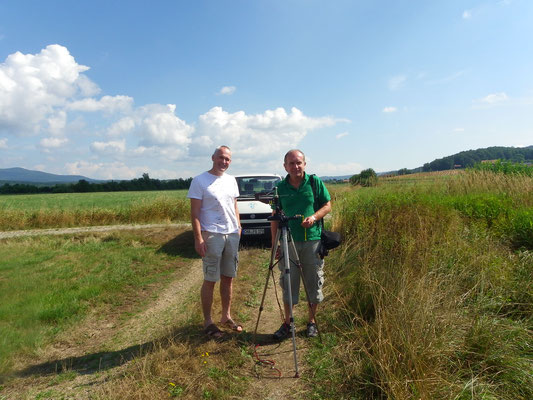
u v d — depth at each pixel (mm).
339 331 3494
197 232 3451
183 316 4164
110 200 36781
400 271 4039
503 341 2811
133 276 6074
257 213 7781
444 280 3785
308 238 3371
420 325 2809
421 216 5871
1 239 10594
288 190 3447
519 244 5367
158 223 13852
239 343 3412
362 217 6645
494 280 3857
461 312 3189
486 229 5613
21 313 4172
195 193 3502
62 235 10914
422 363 2488
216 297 4727
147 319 4254
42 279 5754
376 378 2535
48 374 2992
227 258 3682
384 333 2883
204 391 2605
